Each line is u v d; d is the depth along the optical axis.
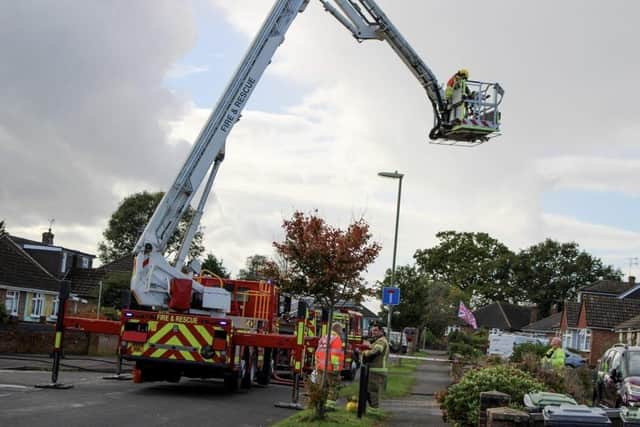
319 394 14.43
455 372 23.20
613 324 59.34
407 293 74.50
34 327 34.50
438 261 114.31
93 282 61.06
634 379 18.41
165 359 18.86
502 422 8.99
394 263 33.94
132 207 88.31
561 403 9.70
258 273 30.98
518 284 114.88
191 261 20.59
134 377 20.23
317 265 18.97
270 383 24.77
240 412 16.08
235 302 22.73
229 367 19.11
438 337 87.94
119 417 13.78
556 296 113.75
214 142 19.91
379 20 22.83
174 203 19.58
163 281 19.39
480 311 110.50
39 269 49.72
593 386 22.31
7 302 45.75
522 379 13.37
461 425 13.38
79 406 14.87
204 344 18.88
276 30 20.69
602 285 76.81
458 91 23.05
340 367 17.64
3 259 47.56
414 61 23.25
